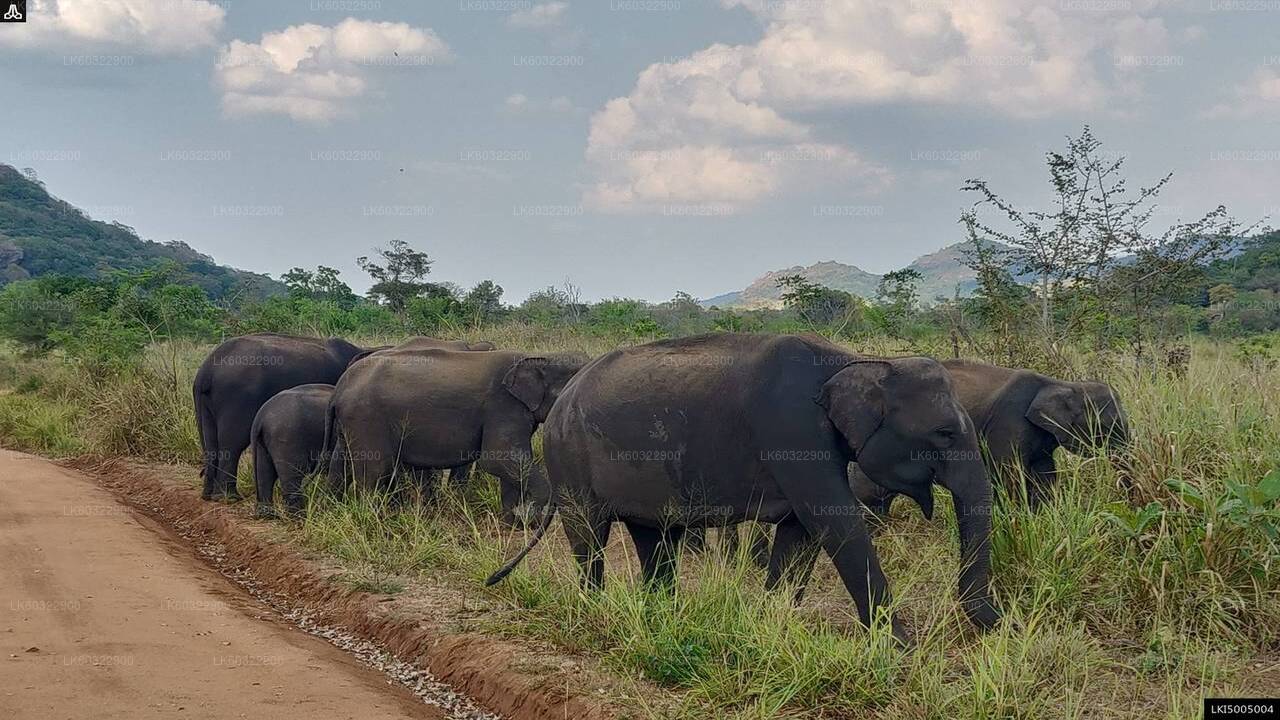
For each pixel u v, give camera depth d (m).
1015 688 5.58
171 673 6.43
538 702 6.02
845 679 5.76
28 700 5.86
